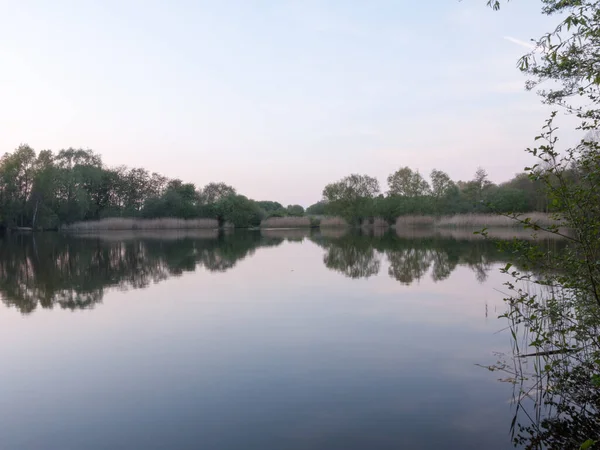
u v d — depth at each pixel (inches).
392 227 2386.8
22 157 2278.5
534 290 454.0
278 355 282.5
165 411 207.5
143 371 258.5
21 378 249.8
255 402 215.8
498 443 177.5
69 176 2367.1
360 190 2485.2
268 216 2844.5
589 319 209.9
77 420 200.2
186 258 853.8
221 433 186.9
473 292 477.4
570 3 231.6
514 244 197.6
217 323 362.3
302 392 226.1
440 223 2118.6
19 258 884.6
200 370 258.5
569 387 218.8
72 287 536.4
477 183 2186.3
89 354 289.3
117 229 2378.2
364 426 191.5
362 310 401.4
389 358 274.7
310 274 625.0
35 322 370.6
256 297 465.7
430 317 372.8
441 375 246.5
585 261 185.8
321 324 355.6
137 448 176.1
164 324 361.1
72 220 2373.3
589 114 217.6
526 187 1893.5
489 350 287.7
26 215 2308.1
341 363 266.7
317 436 182.9
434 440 179.2
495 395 221.1
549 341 218.8
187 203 2596.0
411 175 2586.1
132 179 2918.3
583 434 183.9
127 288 526.6
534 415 200.5
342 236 1594.5
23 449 176.2
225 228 2564.0
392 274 614.2
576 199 177.8
